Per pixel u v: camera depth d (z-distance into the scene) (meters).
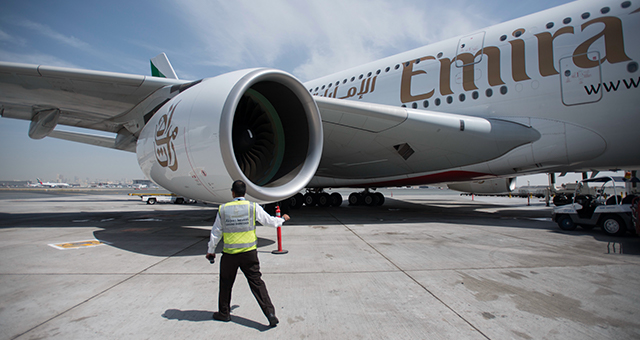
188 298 2.96
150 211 13.17
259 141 6.09
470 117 7.64
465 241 5.66
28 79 6.21
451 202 20.61
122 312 2.64
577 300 2.85
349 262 4.22
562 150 7.14
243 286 3.32
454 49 8.58
